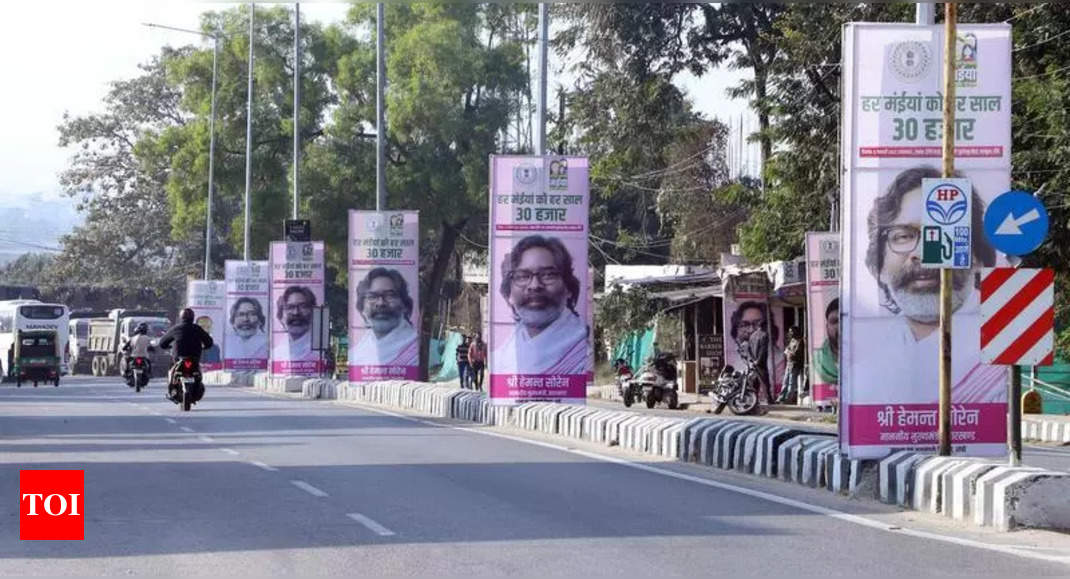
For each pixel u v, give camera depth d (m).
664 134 49.50
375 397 40.78
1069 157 28.66
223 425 29.97
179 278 101.25
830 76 38.88
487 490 17.19
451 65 63.47
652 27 47.66
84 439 25.80
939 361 17.48
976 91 17.47
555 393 29.12
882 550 12.67
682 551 12.48
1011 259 17.55
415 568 11.57
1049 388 36.88
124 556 12.24
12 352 75.19
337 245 68.12
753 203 43.91
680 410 40.81
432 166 64.94
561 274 29.03
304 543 12.91
